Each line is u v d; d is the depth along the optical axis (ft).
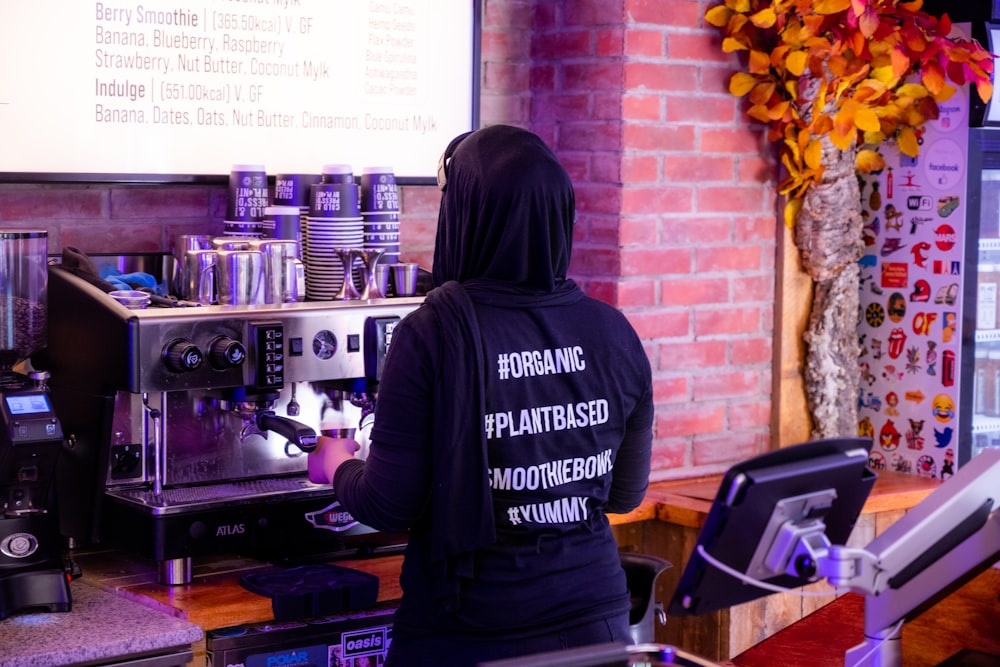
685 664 4.85
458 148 6.86
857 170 12.19
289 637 7.92
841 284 12.02
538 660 4.65
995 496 5.30
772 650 10.39
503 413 6.39
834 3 10.82
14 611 7.31
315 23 10.09
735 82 11.40
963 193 11.63
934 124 11.80
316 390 9.00
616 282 11.00
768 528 4.80
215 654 7.65
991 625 8.13
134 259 9.35
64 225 9.23
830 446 4.96
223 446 8.66
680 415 11.51
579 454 6.63
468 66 11.01
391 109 10.59
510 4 11.39
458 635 6.43
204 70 9.57
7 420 7.16
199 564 8.70
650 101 10.98
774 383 12.08
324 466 7.15
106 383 7.90
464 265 6.75
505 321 6.48
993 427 12.25
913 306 12.12
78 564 8.55
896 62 10.87
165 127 9.43
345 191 9.33
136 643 6.93
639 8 10.83
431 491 6.42
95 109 9.11
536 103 11.57
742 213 11.69
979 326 12.27
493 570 6.41
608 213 11.03
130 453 8.38
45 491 7.45
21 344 7.94
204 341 7.93
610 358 6.77
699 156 11.34
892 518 11.39
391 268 9.41
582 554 6.61
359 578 8.28
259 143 9.90
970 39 11.38
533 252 6.60
